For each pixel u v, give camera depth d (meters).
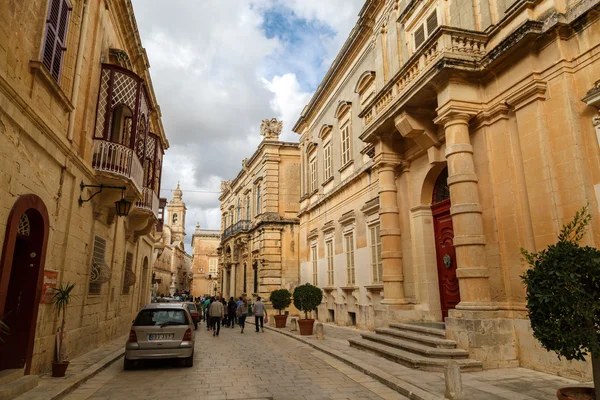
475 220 8.12
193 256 62.91
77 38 8.84
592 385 5.96
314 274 20.81
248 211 32.69
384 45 13.80
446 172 10.66
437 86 8.80
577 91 6.88
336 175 18.28
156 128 19.08
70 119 8.46
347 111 17.28
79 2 8.91
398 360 8.25
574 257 4.23
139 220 14.63
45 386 6.59
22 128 6.29
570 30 7.03
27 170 6.64
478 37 8.55
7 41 5.87
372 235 14.36
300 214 23.00
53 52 7.64
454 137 8.44
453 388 5.53
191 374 8.05
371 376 7.46
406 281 11.34
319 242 20.12
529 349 7.23
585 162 6.62
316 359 9.73
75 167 8.80
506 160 7.98
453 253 10.14
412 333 9.41
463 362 7.13
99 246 11.13
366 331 14.42
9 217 6.01
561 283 4.18
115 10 11.63
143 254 19.44
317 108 21.45
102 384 7.21
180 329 8.77
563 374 6.54
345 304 16.64
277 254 26.22
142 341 8.53
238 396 6.30
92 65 9.72
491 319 7.52
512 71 7.86
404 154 11.91
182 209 66.25
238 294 33.03
